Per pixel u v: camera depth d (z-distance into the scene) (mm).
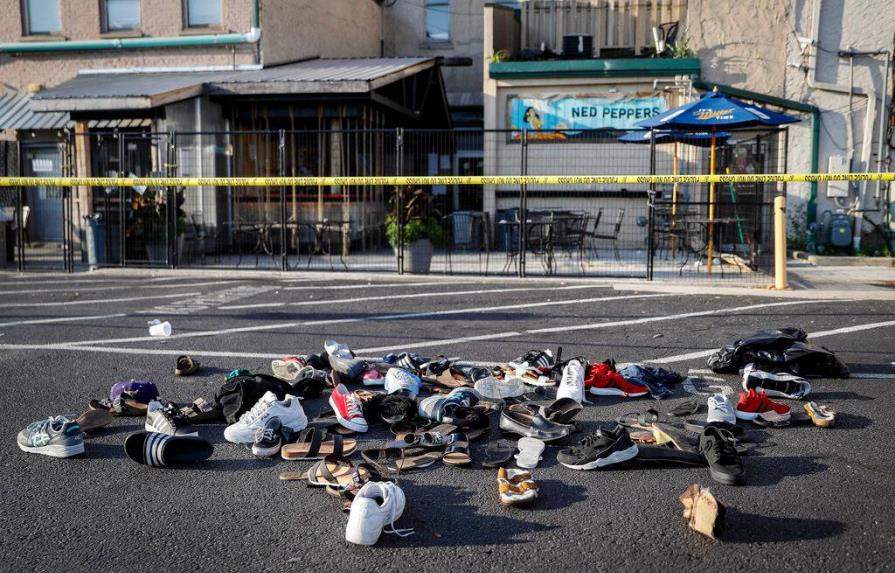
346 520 3475
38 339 7344
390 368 5555
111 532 3377
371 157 16266
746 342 5766
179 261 13328
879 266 13367
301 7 17844
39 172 17391
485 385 5090
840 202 15320
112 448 4430
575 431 4590
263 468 4102
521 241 11531
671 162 16047
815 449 4238
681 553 3123
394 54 21781
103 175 14883
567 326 7836
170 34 16781
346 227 15352
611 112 16078
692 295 9812
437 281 11383
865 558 3064
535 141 16422
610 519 3436
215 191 15812
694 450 4105
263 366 6227
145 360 6453
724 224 13000
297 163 16094
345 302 9500
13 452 4352
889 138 15148
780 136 14797
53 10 17516
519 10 17547
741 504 3561
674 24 16281
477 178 9680
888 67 15062
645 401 5211
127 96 13812
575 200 16438
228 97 15641
